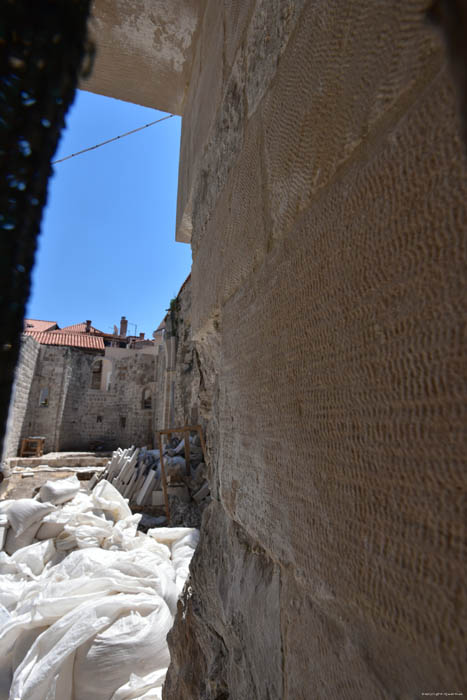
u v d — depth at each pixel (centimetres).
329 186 59
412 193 41
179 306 1439
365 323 48
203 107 178
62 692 171
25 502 372
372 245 47
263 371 83
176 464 743
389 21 46
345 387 51
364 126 50
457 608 33
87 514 384
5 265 28
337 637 52
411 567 38
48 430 1753
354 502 48
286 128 78
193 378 1131
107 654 184
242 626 92
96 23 207
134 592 240
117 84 250
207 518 139
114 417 2030
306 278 64
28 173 30
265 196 89
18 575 295
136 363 2008
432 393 37
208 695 108
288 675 67
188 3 194
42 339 2030
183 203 218
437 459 36
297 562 63
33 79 30
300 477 63
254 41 106
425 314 38
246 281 100
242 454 95
